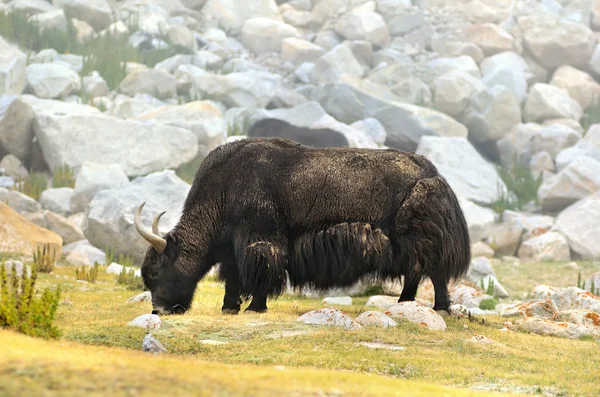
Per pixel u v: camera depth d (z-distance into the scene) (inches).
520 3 4205.2
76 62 3253.0
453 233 975.0
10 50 2861.7
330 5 4229.8
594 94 3681.1
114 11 3843.5
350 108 3253.0
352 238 952.3
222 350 780.6
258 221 964.6
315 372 631.2
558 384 737.0
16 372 508.7
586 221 2453.2
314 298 1430.9
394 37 4114.2
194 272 992.9
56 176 2434.8
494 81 3570.4
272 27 3988.7
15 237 1635.1
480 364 793.6
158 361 611.5
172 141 2588.6
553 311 1135.0
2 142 2511.1
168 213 1974.7
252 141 1008.2
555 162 3154.5
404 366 757.3
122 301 1138.0
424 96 3476.9
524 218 2593.5
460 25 4116.6
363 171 973.2
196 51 3747.5
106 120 2539.4
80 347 692.7
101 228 1956.2
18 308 733.9
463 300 1397.6
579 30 3846.0
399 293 1455.5
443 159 2923.2
